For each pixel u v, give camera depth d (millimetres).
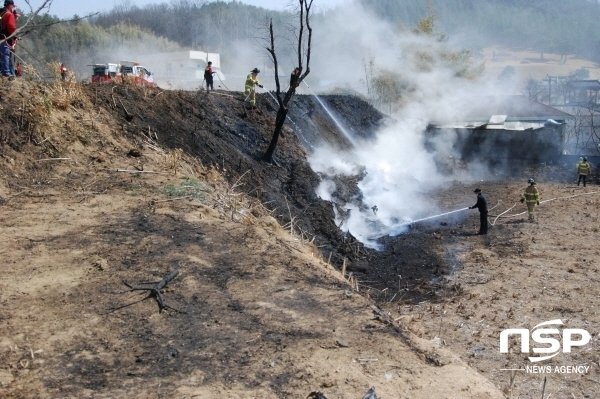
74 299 6059
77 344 5234
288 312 6078
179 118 15039
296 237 9766
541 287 13141
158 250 7371
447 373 5223
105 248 7340
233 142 16547
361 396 4680
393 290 12891
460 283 13461
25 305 5867
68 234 7734
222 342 5398
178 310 5953
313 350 5328
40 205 8781
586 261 15156
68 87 12133
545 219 20203
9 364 4848
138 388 4609
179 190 9820
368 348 5465
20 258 6934
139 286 6379
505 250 16375
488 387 5129
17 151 10047
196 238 7844
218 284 6617
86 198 9172
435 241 17234
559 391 8383
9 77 11633
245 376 4859
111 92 13789
